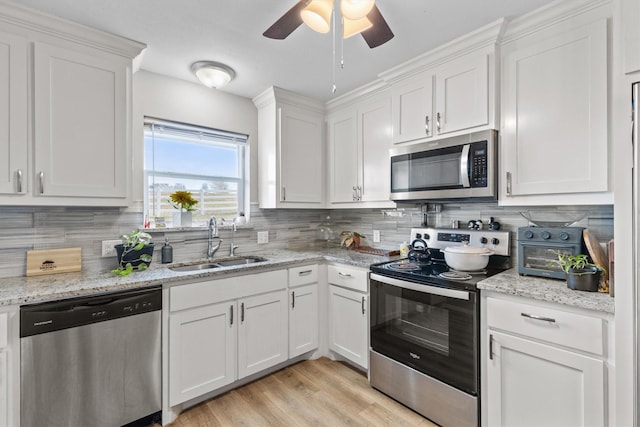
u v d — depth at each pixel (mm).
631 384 1184
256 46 2002
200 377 1948
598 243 1585
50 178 1683
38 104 1648
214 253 2578
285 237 3115
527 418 1470
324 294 2645
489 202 2043
